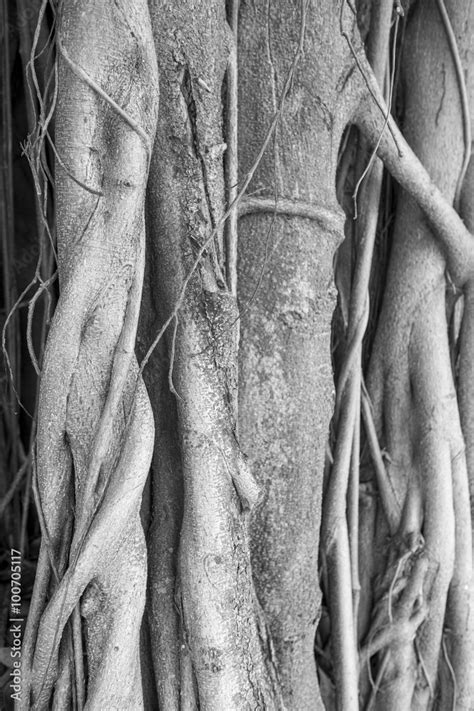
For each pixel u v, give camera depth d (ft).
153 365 5.21
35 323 6.49
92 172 4.75
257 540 5.59
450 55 6.29
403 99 6.48
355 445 6.23
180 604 5.16
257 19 5.47
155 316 5.17
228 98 5.23
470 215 6.37
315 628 5.80
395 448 6.44
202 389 5.05
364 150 6.19
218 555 5.07
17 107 6.40
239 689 5.15
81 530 4.80
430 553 6.30
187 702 5.17
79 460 4.85
